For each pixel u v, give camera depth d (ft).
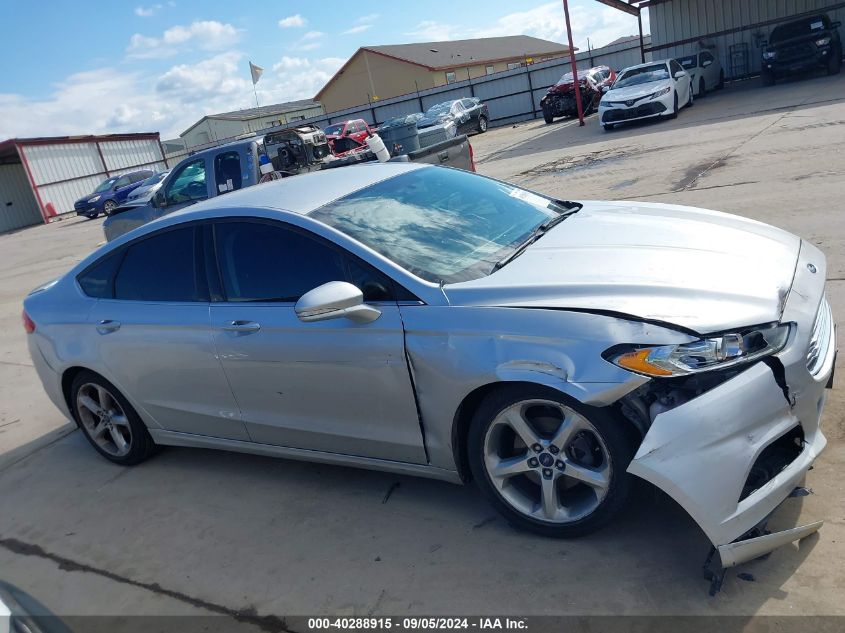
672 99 53.52
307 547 10.32
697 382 7.86
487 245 10.80
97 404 14.26
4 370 23.30
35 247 69.77
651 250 9.85
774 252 10.04
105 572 10.75
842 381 11.63
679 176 31.01
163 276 12.45
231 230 11.53
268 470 13.00
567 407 8.47
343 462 11.08
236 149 28.73
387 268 9.82
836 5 69.67
